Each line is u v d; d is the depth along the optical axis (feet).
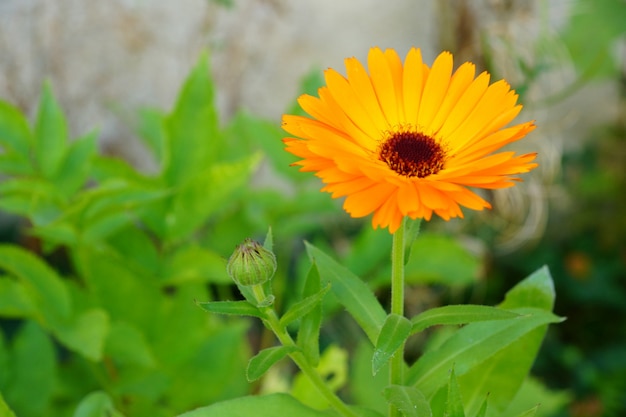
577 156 2.88
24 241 2.59
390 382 1.34
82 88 2.50
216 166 1.72
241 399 1.34
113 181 1.63
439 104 1.36
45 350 1.70
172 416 1.74
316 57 2.58
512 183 1.22
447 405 1.25
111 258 1.73
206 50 1.78
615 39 2.52
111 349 1.67
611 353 2.77
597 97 2.81
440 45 2.56
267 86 2.57
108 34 2.48
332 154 1.25
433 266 1.82
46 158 1.76
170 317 1.78
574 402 2.69
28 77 2.45
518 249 2.82
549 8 2.54
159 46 2.51
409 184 1.24
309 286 1.33
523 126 1.28
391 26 2.57
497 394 1.47
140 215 1.75
